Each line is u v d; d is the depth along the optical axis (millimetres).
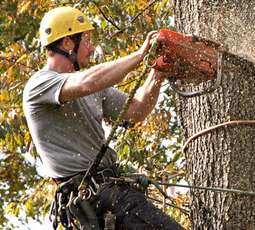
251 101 8828
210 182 8938
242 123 8812
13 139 15508
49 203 15117
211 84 8891
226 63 8727
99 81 8609
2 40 18578
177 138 15602
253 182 8820
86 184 8758
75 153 8930
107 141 8664
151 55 8375
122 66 8586
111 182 8852
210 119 8953
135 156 14641
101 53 14578
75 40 9266
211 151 8945
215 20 8945
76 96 8734
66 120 8984
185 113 9211
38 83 8883
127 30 15258
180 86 9070
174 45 8398
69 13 9320
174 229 8727
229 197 8812
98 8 15141
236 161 8836
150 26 15359
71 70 9281
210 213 8914
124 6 15375
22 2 15922
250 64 8773
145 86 9539
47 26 9281
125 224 8766
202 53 8492
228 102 8867
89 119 9078
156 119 14898
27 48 16125
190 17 9125
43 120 8977
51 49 9266
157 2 15031
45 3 15539
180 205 14281
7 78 15250
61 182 8969
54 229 9148
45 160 9023
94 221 8727
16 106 15227
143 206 8773
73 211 8797
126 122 9562
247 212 8781
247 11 8859
